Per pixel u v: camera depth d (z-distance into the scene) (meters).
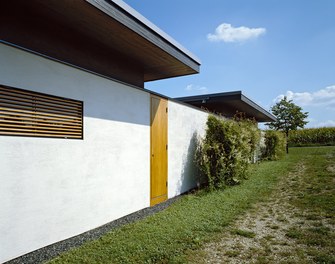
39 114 3.13
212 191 6.41
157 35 4.85
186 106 7.01
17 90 2.88
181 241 3.23
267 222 3.96
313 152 16.42
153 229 3.67
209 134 7.23
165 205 5.32
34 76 3.05
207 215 4.33
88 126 3.80
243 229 3.68
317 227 3.63
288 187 6.35
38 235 3.01
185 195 6.32
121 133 4.48
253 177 8.09
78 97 3.65
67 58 4.50
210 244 3.16
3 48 2.72
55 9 3.60
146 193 5.13
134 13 4.12
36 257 2.83
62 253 2.93
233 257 2.80
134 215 4.55
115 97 4.37
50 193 3.18
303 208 4.54
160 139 5.72
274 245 3.10
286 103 21.95
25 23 3.88
